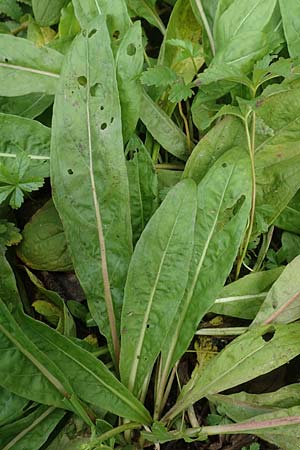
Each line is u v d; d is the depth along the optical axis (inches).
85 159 23.4
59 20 26.5
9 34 26.2
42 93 25.7
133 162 24.2
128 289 22.8
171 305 22.9
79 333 25.3
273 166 24.8
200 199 23.3
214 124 25.5
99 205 23.5
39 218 24.8
